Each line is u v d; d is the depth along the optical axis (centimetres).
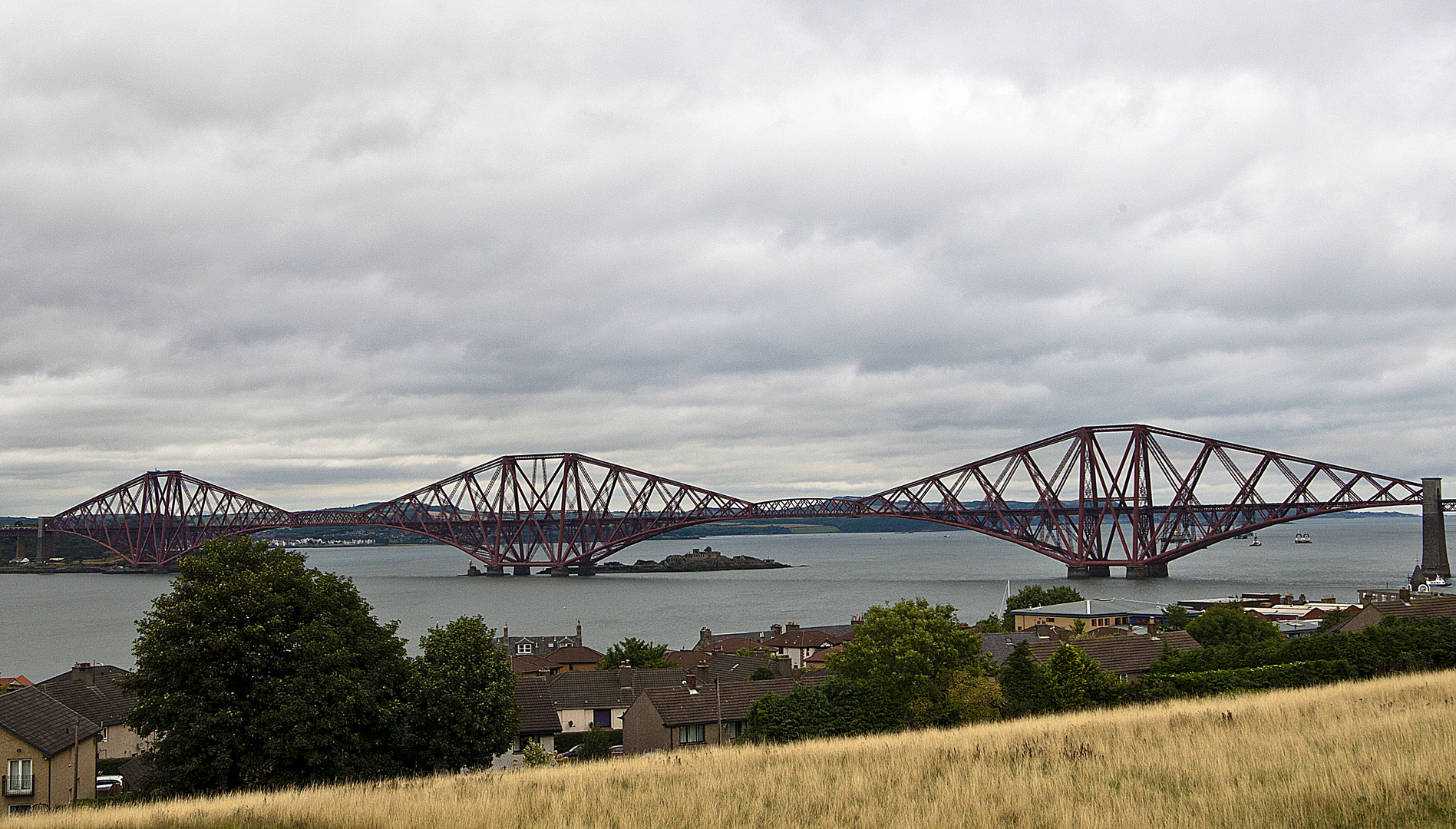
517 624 18512
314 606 4600
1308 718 3375
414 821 2489
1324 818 2014
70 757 4797
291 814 2705
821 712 5616
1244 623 10350
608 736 7012
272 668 4300
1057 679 5831
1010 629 12512
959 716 5672
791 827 2278
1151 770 2581
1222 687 5878
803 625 18138
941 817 2227
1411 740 2744
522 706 6694
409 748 4803
